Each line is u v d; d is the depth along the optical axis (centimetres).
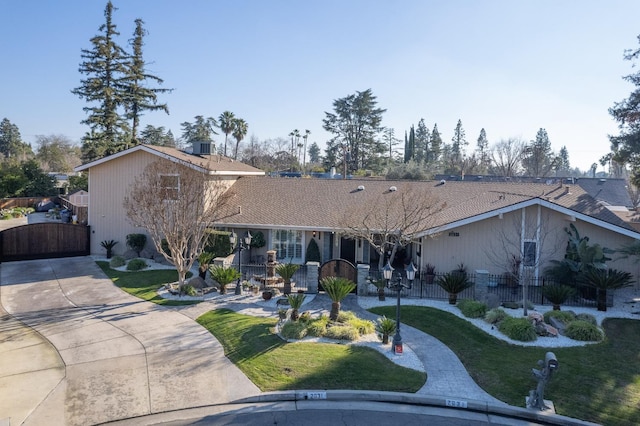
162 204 1762
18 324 1417
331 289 1414
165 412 916
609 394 1030
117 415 898
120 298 1717
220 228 2334
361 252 2288
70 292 1797
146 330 1362
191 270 2167
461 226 2006
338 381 1046
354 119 7281
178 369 1100
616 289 1798
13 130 11288
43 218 4100
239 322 1417
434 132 9556
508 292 1862
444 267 2036
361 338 1327
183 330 1364
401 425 895
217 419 895
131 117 4631
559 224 1942
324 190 2592
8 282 1944
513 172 6912
